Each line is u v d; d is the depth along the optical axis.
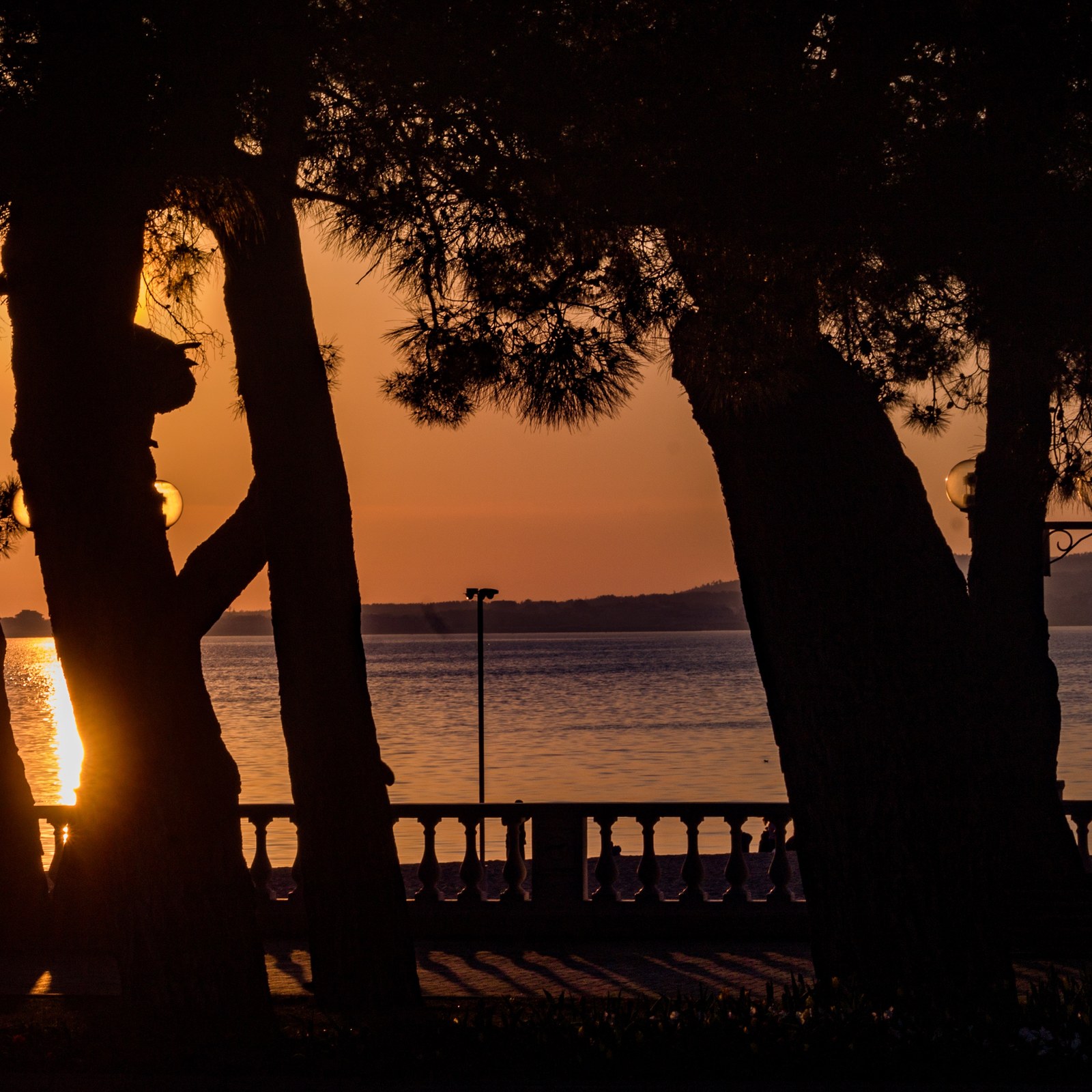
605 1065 8.76
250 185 11.05
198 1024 10.27
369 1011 11.98
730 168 9.75
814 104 9.85
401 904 12.77
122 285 10.45
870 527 10.84
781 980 13.54
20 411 10.41
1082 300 9.70
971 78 9.81
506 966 14.47
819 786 10.84
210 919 10.47
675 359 10.76
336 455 12.65
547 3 10.30
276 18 9.85
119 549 10.38
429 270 10.82
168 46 9.54
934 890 10.59
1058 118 9.72
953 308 10.11
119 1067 9.02
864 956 10.65
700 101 9.88
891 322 10.38
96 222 10.19
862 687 10.74
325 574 12.53
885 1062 8.74
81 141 9.61
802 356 10.48
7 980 13.87
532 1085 8.40
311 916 12.71
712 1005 9.95
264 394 12.39
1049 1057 8.68
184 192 10.93
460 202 10.74
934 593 10.87
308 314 12.62
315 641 12.57
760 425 11.02
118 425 10.42
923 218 9.58
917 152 9.75
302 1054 9.31
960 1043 8.95
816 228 9.70
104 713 10.39
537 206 10.45
